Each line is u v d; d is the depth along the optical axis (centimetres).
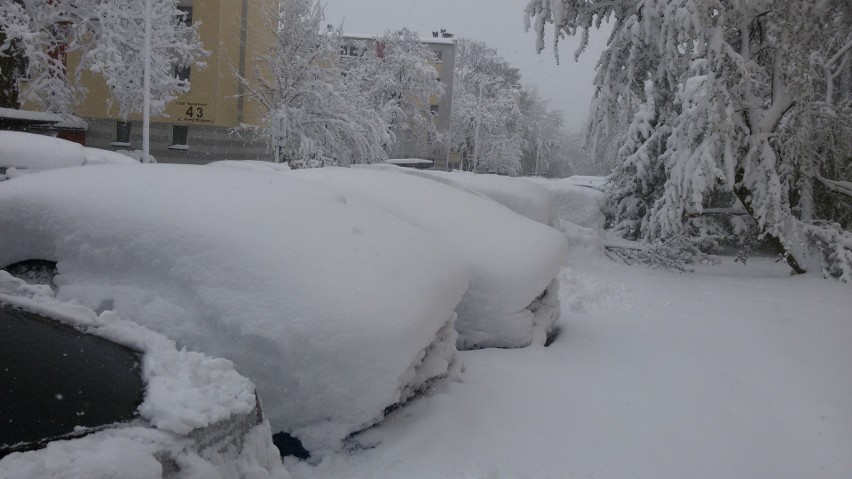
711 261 1552
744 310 934
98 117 3850
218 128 3888
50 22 2739
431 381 450
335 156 3384
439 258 450
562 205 1652
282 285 356
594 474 383
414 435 389
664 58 1456
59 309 281
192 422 223
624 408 489
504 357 547
